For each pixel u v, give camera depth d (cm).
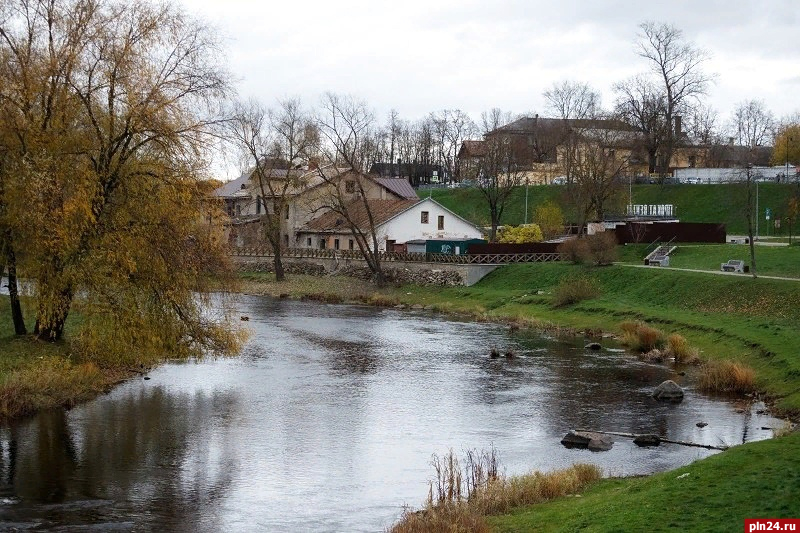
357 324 6034
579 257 7600
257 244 11000
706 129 13475
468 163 13025
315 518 2147
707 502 1898
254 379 3962
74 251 3391
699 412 3334
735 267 6406
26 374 3256
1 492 2289
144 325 3538
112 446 2766
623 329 5197
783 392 3512
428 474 2533
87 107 3478
